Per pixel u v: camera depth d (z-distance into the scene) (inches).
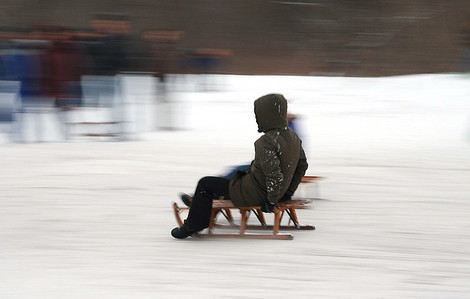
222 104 2472.9
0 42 1641.2
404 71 3932.1
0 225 879.7
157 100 1838.1
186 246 786.8
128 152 1469.0
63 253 754.8
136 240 812.0
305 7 4325.8
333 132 1802.4
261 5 4308.6
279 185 747.4
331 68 3973.9
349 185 1147.9
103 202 1015.0
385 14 4252.0
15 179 1177.4
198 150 1501.0
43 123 1882.4
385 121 2027.6
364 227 877.8
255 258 738.2
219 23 4175.7
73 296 618.2
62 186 1123.3
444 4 4065.0
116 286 645.3
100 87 1740.9
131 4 4106.8
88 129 1787.6
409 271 695.7
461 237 829.8
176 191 1095.6
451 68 3895.2
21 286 644.1
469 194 1079.6
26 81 1630.2
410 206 998.4
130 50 1748.3
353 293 630.5
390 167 1314.0
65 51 1648.6
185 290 635.5
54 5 4060.0
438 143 1620.3
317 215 945.5
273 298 616.1
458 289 643.5
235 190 777.6
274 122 754.8
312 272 690.2
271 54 4079.7
